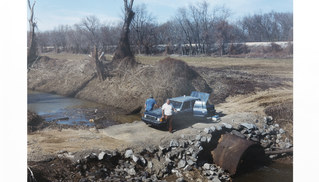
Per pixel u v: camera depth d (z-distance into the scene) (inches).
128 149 376.5
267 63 1390.3
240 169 398.9
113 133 447.8
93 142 398.9
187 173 355.6
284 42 1936.5
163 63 772.0
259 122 551.2
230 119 542.6
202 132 442.0
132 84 757.9
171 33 2517.2
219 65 1298.0
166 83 700.0
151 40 2390.5
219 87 829.2
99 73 862.5
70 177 302.5
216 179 347.3
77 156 339.9
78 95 849.5
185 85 730.2
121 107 694.5
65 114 603.2
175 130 458.9
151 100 515.5
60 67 1067.9
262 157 438.3
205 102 496.1
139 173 334.6
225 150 402.0
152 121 456.4
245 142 400.2
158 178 338.0
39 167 307.7
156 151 383.9
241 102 713.0
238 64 1349.7
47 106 690.8
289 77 978.1
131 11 987.3
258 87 839.1
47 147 370.9
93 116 592.4
